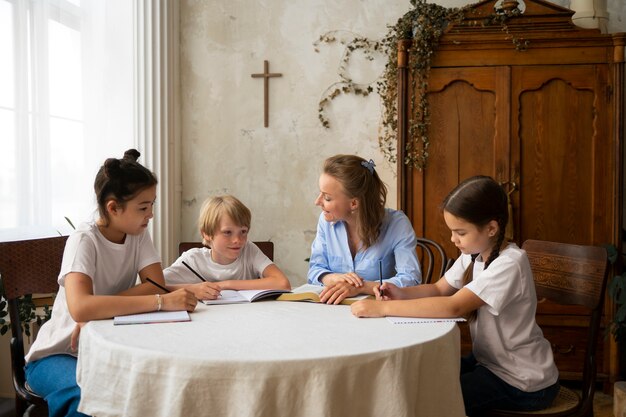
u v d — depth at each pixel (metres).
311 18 4.02
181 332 1.52
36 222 3.05
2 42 2.90
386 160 3.97
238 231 2.27
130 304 1.71
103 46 3.65
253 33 4.09
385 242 2.31
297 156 4.08
